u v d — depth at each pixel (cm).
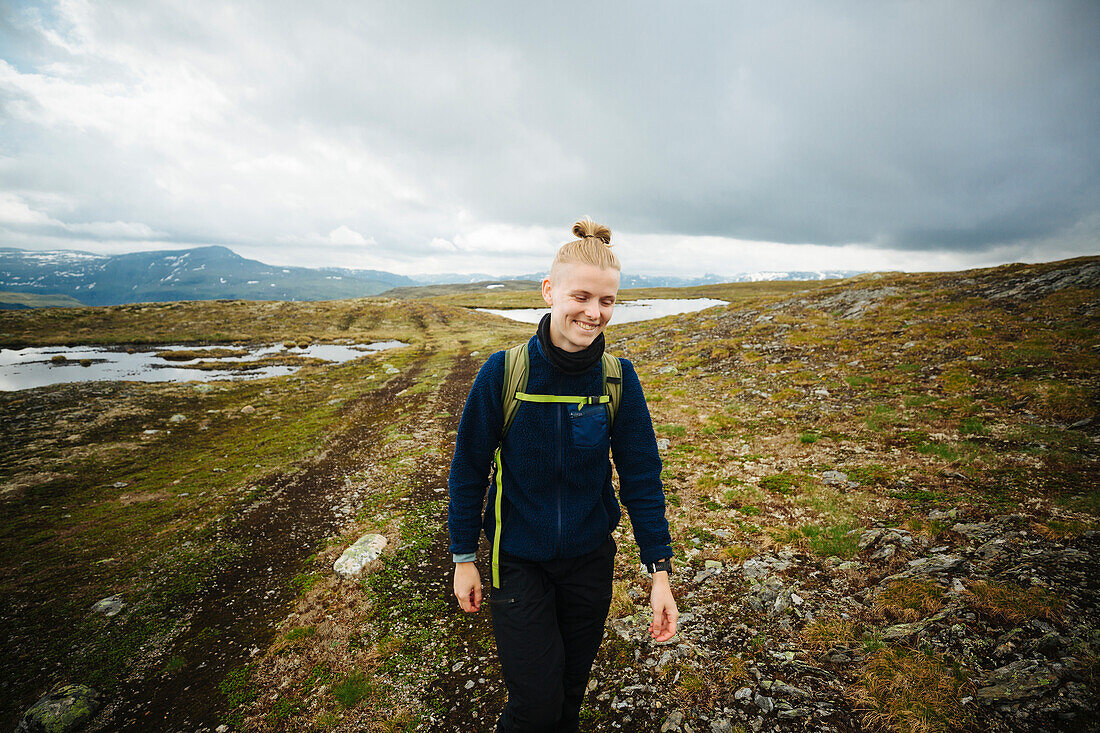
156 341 7138
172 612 755
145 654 659
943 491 745
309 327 8306
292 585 787
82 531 1138
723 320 3306
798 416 1259
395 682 533
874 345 1866
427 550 838
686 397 1631
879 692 386
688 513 796
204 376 4231
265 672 584
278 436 1939
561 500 218
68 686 589
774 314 3056
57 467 1689
